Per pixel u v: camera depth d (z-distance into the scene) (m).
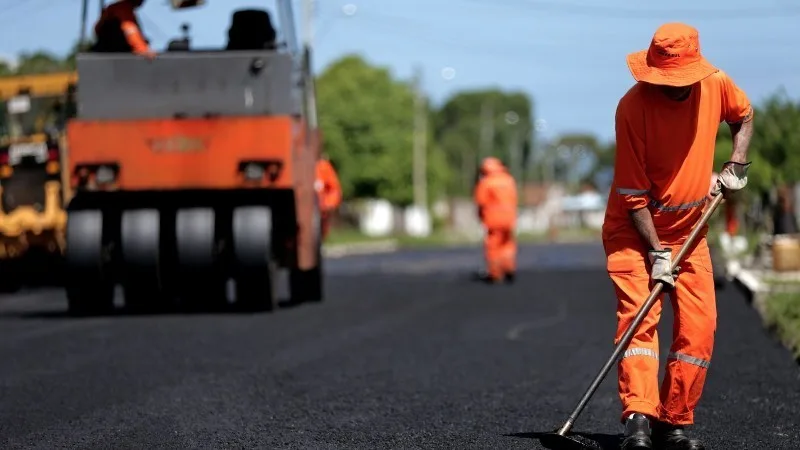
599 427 11.88
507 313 24.41
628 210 10.07
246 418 12.45
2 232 31.14
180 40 23.81
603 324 22.05
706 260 10.18
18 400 13.68
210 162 22.70
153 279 23.11
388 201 136.00
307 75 26.44
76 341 19.36
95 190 22.80
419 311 24.86
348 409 13.02
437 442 11.13
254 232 23.12
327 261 60.31
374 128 126.56
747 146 10.34
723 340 19.28
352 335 20.19
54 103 31.94
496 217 35.12
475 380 15.16
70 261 23.08
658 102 9.95
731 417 12.38
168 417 12.52
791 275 31.80
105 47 23.66
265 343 18.98
